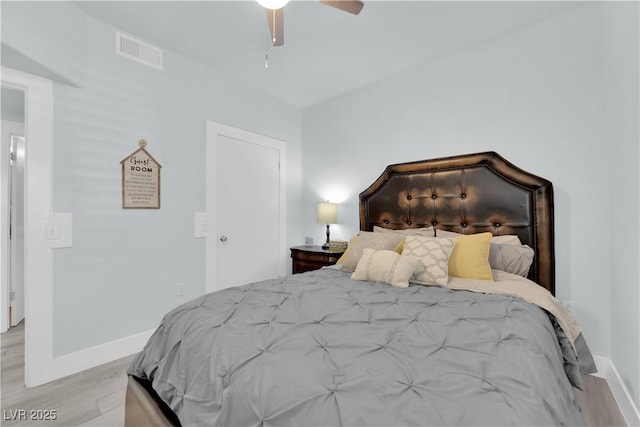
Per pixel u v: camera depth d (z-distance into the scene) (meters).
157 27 2.18
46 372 1.89
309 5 1.92
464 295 1.57
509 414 0.65
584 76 1.95
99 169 2.12
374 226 2.85
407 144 2.79
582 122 1.95
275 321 1.18
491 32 2.22
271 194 3.41
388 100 2.93
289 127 3.61
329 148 3.46
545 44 2.08
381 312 1.31
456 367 0.84
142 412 1.20
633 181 1.44
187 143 2.62
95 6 1.95
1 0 1.51
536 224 2.05
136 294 2.31
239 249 3.06
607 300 1.86
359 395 0.72
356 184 3.20
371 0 1.87
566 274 1.99
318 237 3.59
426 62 2.65
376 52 2.49
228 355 0.96
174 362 1.15
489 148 2.31
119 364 2.12
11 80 1.78
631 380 1.47
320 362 0.87
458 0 1.88
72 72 1.94
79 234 2.03
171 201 2.52
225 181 2.94
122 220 2.23
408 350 0.95
